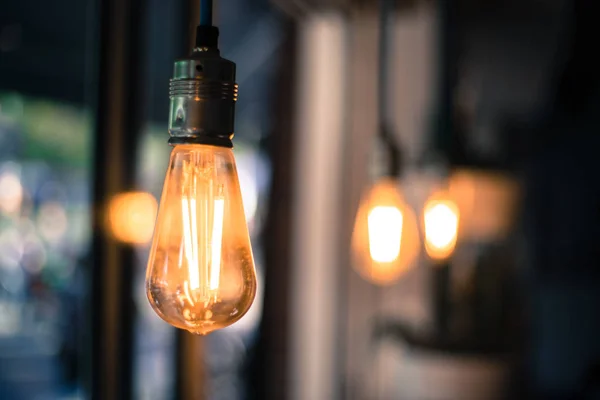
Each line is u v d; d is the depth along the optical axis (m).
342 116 3.02
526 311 3.52
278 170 3.02
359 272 3.08
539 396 3.56
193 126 0.70
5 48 2.26
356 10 3.01
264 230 3.03
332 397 3.03
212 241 0.72
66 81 2.41
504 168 3.66
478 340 3.04
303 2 2.81
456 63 2.91
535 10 3.70
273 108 3.04
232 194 0.73
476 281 3.22
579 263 3.62
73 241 2.84
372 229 2.24
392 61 3.24
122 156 1.72
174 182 0.73
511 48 3.72
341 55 3.00
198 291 0.71
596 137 3.61
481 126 3.69
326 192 3.02
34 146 2.79
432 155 2.79
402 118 3.25
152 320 2.82
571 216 3.64
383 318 3.12
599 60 3.57
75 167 2.84
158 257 0.73
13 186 2.78
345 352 3.07
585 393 3.49
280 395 3.04
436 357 2.88
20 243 2.86
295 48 3.02
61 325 2.86
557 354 3.61
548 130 3.70
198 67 0.70
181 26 1.91
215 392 3.09
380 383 3.08
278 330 3.04
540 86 3.73
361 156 3.02
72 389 2.86
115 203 1.71
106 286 1.71
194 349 2.07
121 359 1.74
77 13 2.42
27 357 2.88
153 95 2.58
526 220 3.59
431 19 3.20
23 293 2.89
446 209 2.77
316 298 3.04
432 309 3.23
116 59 1.68
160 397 2.56
